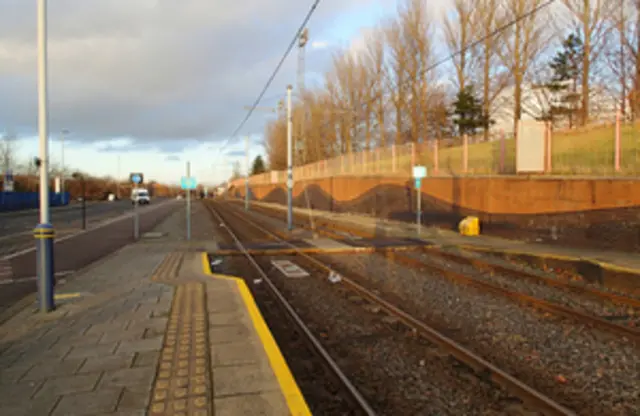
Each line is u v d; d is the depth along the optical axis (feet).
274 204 205.16
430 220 75.92
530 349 18.74
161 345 17.12
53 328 19.42
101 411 11.86
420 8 119.96
